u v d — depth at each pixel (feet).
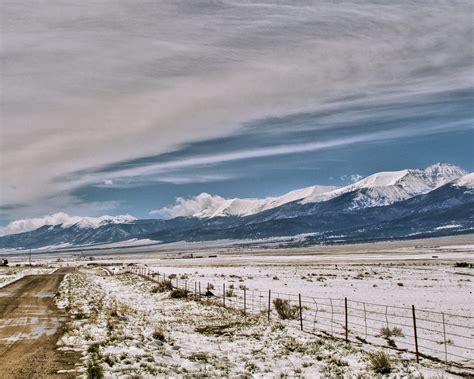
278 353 60.54
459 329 82.74
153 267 389.80
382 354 54.08
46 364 50.34
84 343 61.26
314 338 71.77
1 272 308.60
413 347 68.23
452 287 164.96
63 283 185.88
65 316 88.89
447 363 58.80
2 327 76.28
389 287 165.17
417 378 48.47
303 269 308.40
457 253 586.04
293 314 94.84
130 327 74.13
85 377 44.24
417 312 102.83
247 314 99.86
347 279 205.67
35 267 433.89
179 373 47.96
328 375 50.08
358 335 76.48
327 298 130.00
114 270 353.10
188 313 101.55
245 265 396.78
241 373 49.85
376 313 101.04
